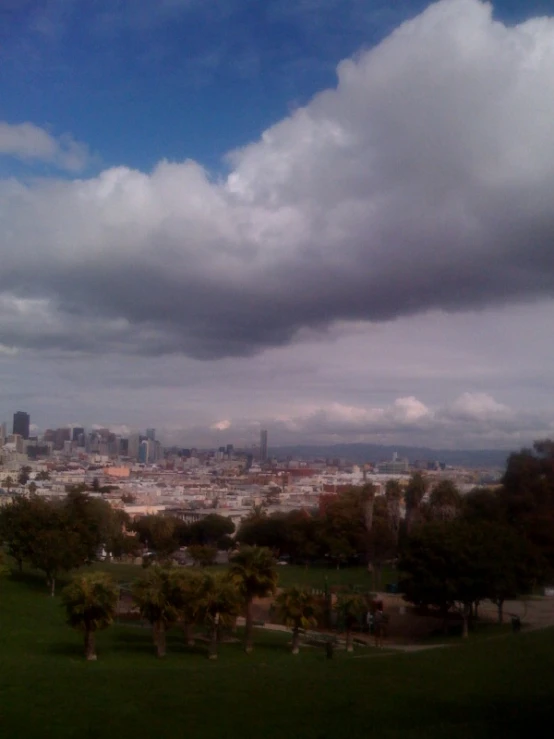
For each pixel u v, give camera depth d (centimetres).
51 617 6119
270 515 14975
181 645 5278
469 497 9638
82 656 4725
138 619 6394
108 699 2867
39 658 4528
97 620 4653
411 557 6222
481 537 6156
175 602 4841
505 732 2145
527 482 8931
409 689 2947
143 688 3098
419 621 6662
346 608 5547
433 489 11062
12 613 6072
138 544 11556
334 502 11431
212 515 14312
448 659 3659
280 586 8338
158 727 2416
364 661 3841
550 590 8088
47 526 7819
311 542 10762
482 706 2531
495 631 6062
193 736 2298
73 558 7406
